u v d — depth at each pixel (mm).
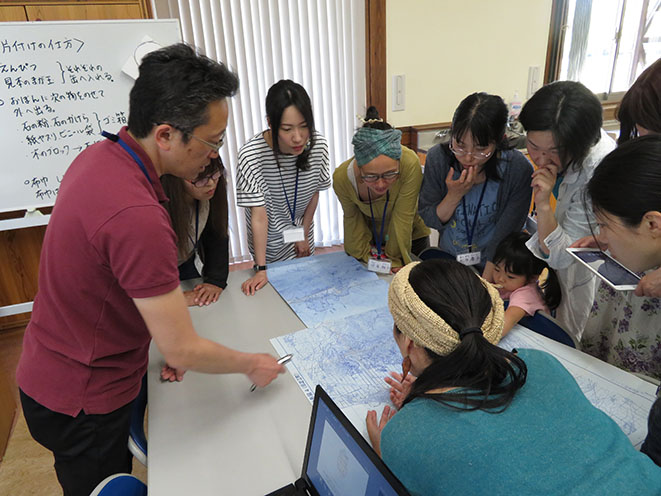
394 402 1046
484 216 1661
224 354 996
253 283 1640
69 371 1038
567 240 1319
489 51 3598
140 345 1098
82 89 2402
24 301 2922
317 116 3422
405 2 3244
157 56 870
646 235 839
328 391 1102
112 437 1118
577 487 605
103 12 2521
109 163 890
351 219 1805
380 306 1462
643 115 1139
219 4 2922
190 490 873
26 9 2412
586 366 1145
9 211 2523
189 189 1351
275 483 885
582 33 3760
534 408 685
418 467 661
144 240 832
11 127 2346
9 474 1887
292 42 3182
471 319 733
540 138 1271
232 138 3223
